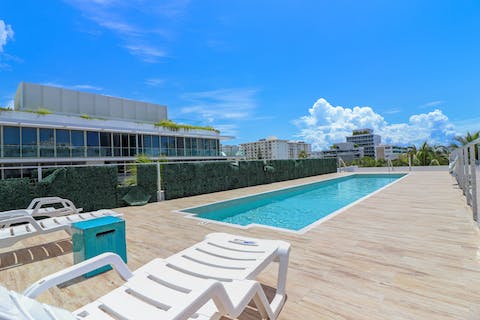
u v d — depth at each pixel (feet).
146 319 5.30
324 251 11.77
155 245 13.65
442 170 65.82
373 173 63.67
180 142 81.92
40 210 17.33
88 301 8.29
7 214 14.93
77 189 23.34
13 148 50.72
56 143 56.34
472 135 83.20
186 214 21.89
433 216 17.80
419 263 10.19
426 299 7.69
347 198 35.47
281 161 51.72
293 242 13.10
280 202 33.12
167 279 6.70
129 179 27.66
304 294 8.18
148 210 24.03
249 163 43.32
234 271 6.97
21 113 54.65
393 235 13.82
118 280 9.71
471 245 11.98
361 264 10.28
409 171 67.41
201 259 7.80
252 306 7.81
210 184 35.81
